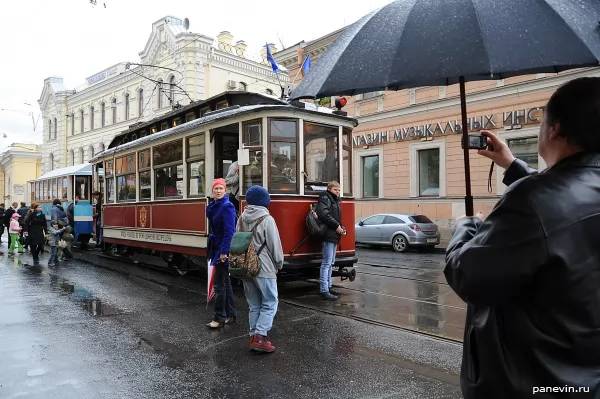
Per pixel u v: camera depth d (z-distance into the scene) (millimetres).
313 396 4023
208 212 6250
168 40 31219
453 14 1871
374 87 1940
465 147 2074
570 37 1678
